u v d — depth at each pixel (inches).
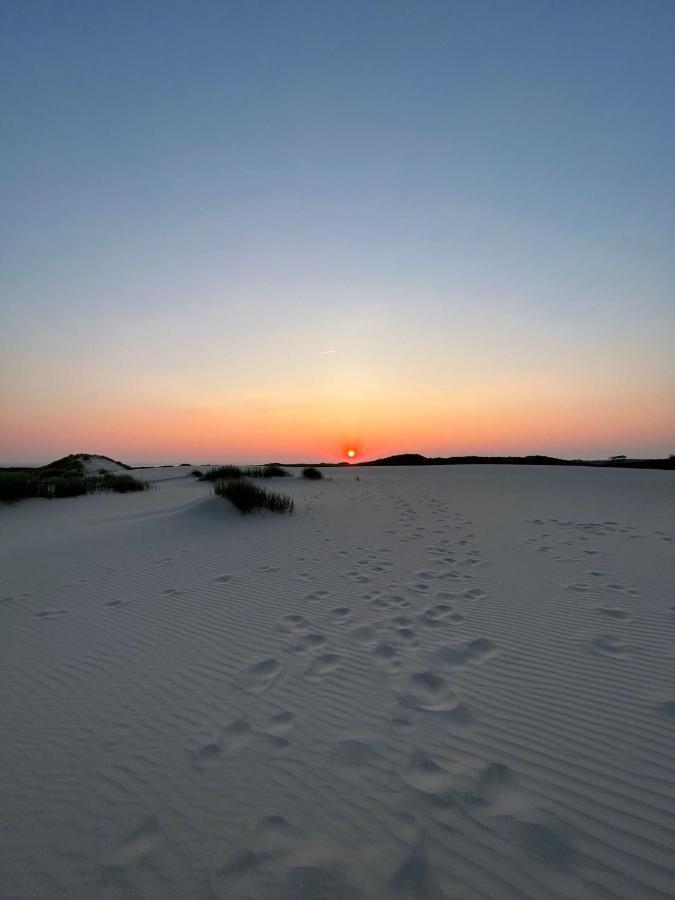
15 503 554.9
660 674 128.7
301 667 138.3
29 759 99.5
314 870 71.0
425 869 70.7
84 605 196.9
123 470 1380.4
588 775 90.0
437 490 692.7
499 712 112.3
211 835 78.3
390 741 102.0
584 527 353.7
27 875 71.6
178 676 135.1
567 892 66.6
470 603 188.5
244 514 433.7
